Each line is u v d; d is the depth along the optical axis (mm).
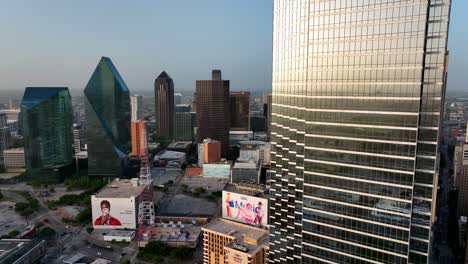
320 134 156250
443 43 129125
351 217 152000
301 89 186375
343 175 152125
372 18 139500
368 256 149375
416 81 132750
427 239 140625
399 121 137250
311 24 154375
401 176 139000
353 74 145500
